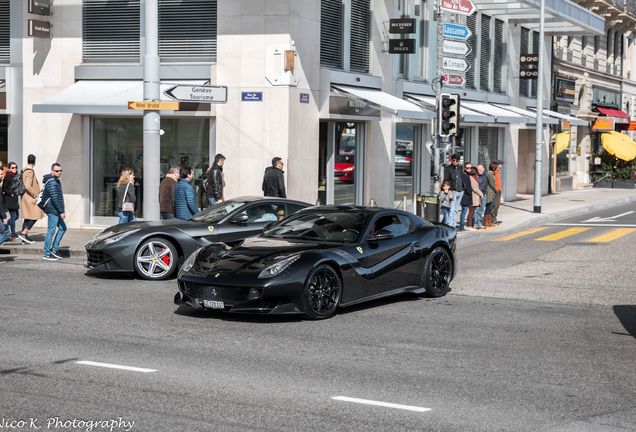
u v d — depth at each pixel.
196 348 7.67
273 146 18.25
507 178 31.30
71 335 8.19
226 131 18.58
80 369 6.79
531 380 6.66
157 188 14.92
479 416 5.62
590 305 10.53
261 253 9.35
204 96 15.00
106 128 19.38
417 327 8.92
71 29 19.31
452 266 11.32
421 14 24.88
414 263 10.60
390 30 21.81
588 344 8.13
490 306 10.39
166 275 12.20
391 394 6.16
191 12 18.77
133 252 11.97
